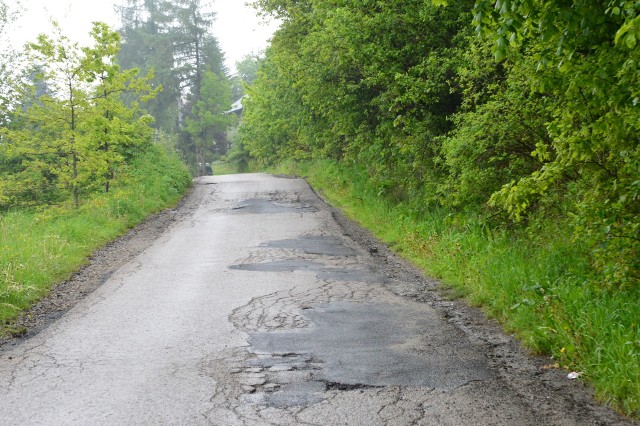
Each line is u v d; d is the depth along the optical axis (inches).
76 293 377.1
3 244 476.4
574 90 271.0
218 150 3309.5
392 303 332.5
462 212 497.0
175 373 227.3
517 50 362.0
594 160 287.1
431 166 600.1
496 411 188.7
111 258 500.1
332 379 217.8
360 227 635.5
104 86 834.2
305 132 1162.0
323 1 743.7
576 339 233.6
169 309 325.4
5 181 840.9
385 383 213.2
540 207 403.9
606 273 266.4
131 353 253.1
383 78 621.9
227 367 232.7
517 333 267.7
